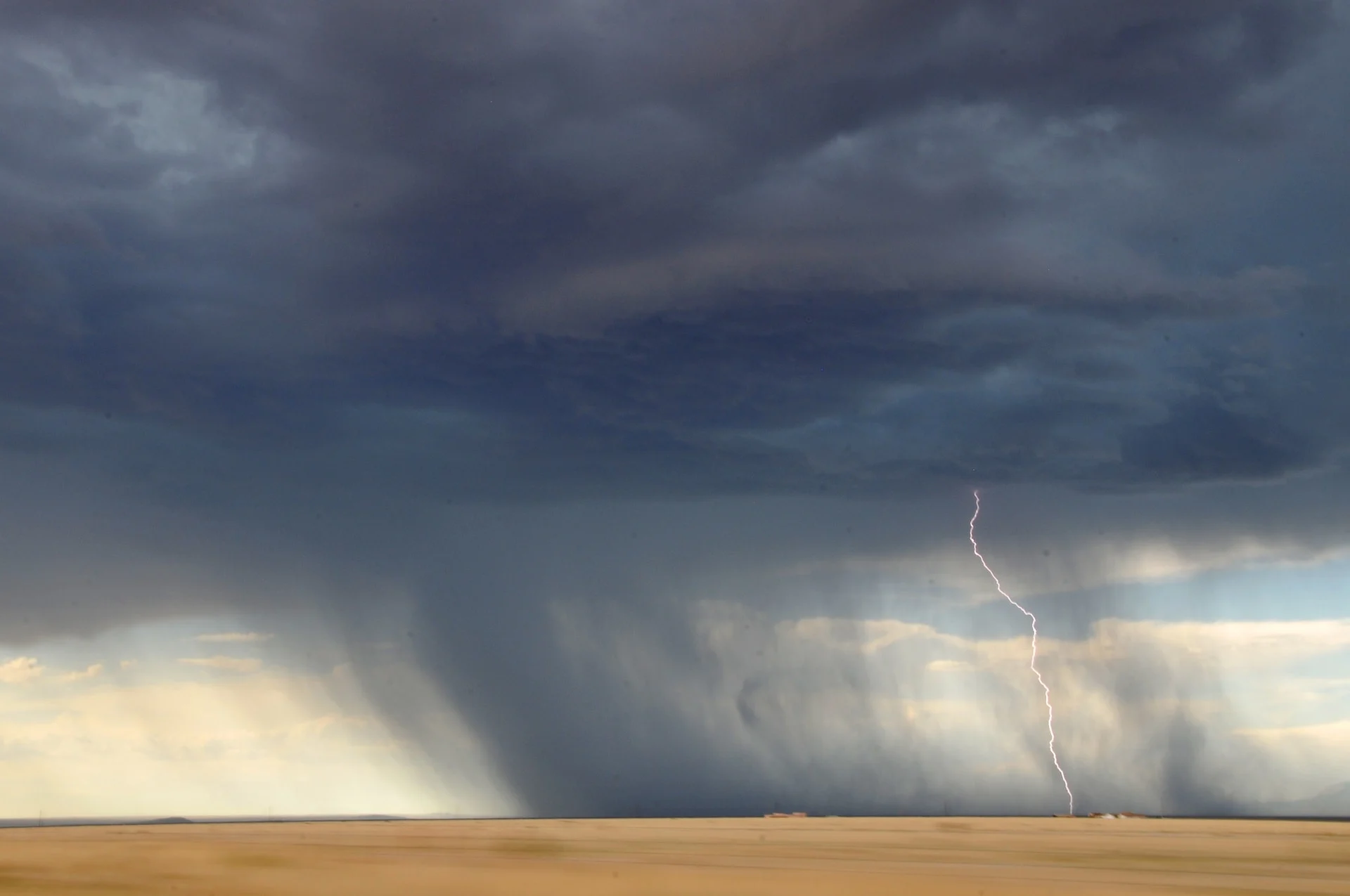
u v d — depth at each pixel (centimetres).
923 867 3494
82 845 4881
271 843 5131
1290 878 3225
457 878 2883
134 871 3127
